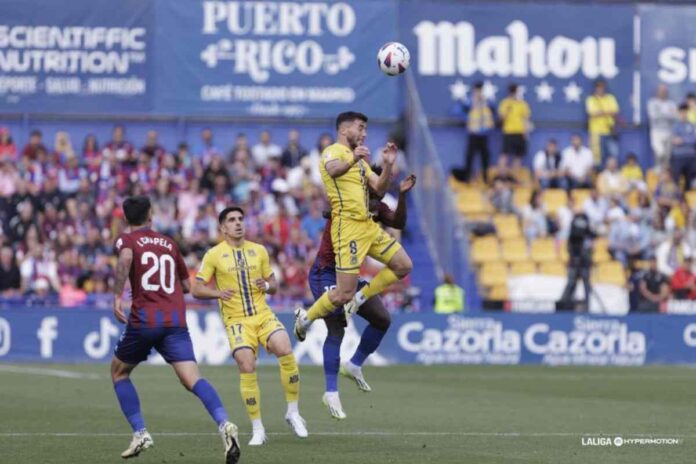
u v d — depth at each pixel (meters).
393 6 93.31
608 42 96.44
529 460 33.06
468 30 95.50
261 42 92.31
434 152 85.94
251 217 86.44
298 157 89.88
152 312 31.97
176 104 91.62
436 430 40.91
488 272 87.50
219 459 33.12
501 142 94.56
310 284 39.22
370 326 38.94
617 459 33.44
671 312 84.12
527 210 90.25
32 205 84.81
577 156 93.44
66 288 80.81
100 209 85.50
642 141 96.44
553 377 67.12
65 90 90.62
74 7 90.69
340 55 92.94
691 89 96.69
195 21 91.81
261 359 76.12
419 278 86.94
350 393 56.16
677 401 52.47
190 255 82.25
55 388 56.97
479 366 75.94
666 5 96.75
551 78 96.12
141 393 55.44
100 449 35.22
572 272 84.31
